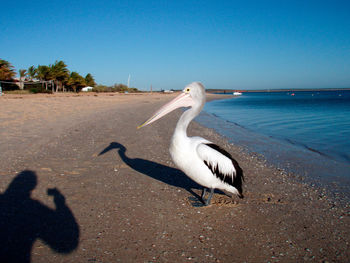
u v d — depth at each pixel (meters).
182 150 4.23
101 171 6.07
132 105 29.05
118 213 4.10
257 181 6.12
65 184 5.15
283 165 7.72
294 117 22.31
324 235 3.79
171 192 5.14
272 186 5.83
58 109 19.00
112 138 9.80
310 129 15.09
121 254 3.09
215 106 42.09
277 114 25.69
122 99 40.81
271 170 7.14
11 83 52.16
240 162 7.81
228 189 4.58
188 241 3.47
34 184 5.05
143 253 3.14
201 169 4.23
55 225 3.64
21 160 6.50
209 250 3.30
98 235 3.46
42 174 5.62
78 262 2.90
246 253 3.28
